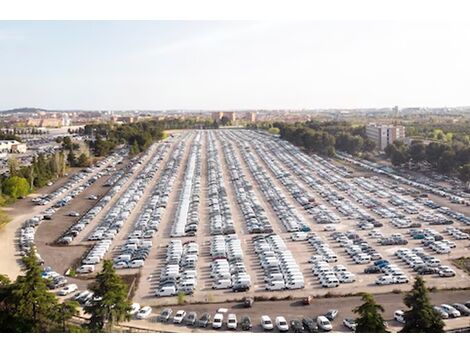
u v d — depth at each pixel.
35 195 156.38
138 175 193.62
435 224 117.06
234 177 187.00
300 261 92.75
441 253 95.38
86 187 170.38
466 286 78.50
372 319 54.06
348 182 173.25
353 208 133.75
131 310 67.56
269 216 128.75
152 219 125.06
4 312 59.69
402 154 199.12
